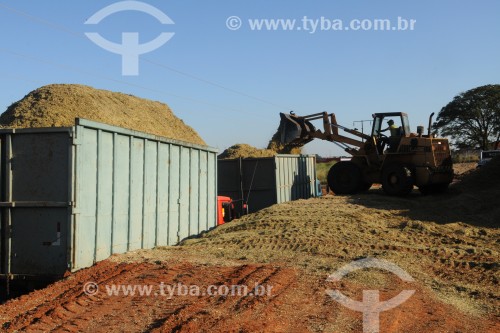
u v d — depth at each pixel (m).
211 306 6.50
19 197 8.05
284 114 20.80
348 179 20.27
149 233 10.12
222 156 31.62
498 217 15.09
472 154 59.00
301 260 9.48
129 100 27.95
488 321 6.63
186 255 9.61
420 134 19.38
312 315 6.34
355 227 12.70
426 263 9.70
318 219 13.28
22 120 19.28
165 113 30.53
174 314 6.11
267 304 6.64
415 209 15.98
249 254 9.93
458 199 17.66
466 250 10.80
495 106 59.03
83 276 7.73
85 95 23.05
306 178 22.19
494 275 8.91
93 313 6.19
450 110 61.75
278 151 32.44
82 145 8.04
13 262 8.06
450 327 6.19
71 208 7.83
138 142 9.72
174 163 11.19
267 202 17.98
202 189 12.75
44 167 8.02
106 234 8.71
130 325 5.80
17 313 6.23
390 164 19.09
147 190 10.02
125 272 8.02
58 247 7.94
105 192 8.66
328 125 20.78
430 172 18.58
